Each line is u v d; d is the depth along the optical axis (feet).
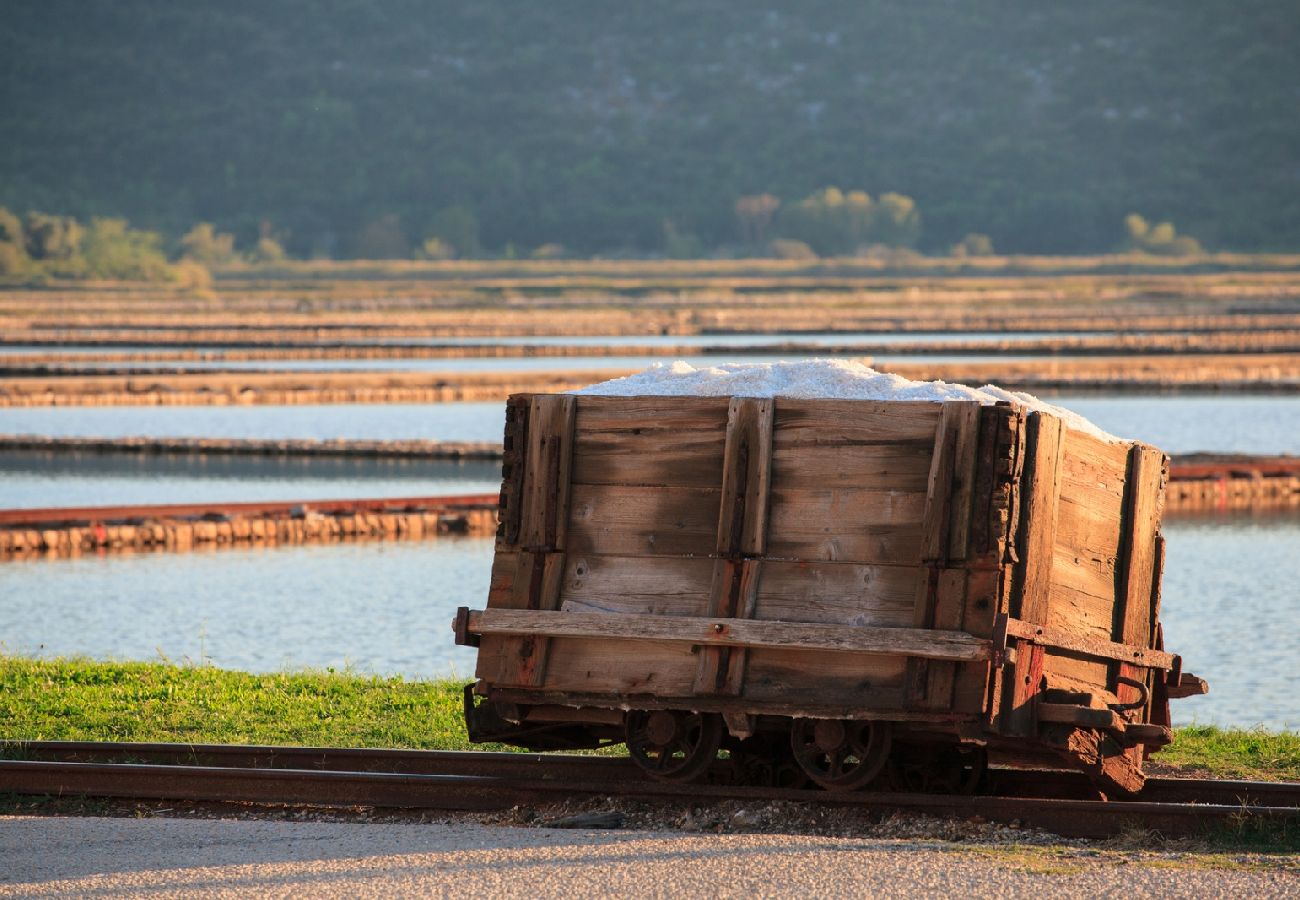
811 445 103.86
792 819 104.42
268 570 331.57
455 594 301.43
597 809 108.47
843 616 101.81
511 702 109.29
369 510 402.31
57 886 88.43
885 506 101.96
